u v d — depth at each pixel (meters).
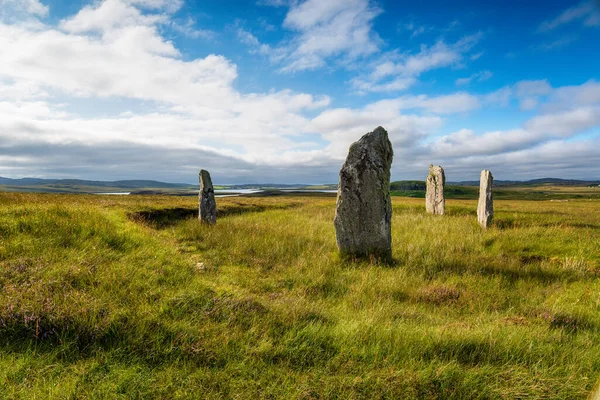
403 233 12.80
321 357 3.93
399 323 4.99
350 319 5.09
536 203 46.38
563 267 8.45
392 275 7.75
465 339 4.28
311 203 32.66
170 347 3.86
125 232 9.12
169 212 17.84
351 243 9.41
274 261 8.91
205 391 3.28
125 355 3.71
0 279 5.01
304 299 5.91
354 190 9.34
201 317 4.58
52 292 4.72
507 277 7.86
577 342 4.47
